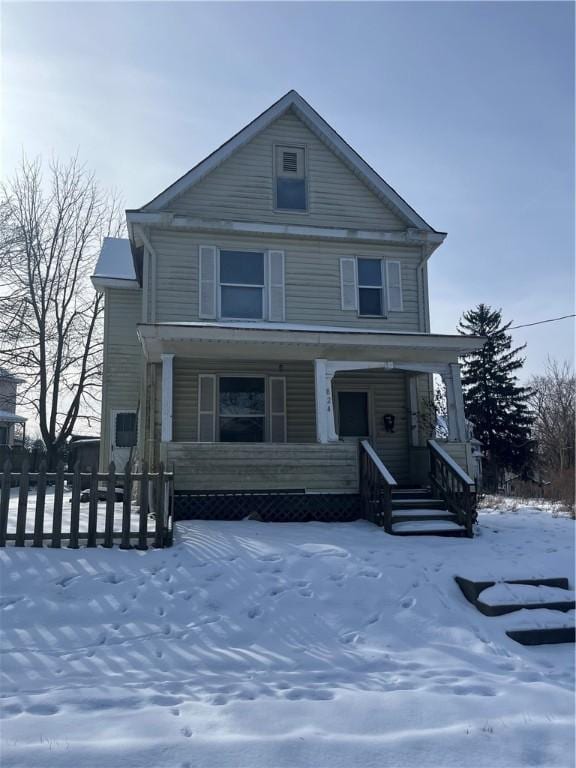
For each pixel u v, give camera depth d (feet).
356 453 36.27
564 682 16.52
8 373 92.17
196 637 18.45
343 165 48.80
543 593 22.53
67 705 13.91
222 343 36.09
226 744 12.15
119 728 12.75
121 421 55.77
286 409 45.27
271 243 46.37
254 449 35.06
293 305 45.91
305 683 15.81
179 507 34.40
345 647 18.63
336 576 23.44
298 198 47.73
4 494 24.12
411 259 48.78
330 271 47.06
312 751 12.07
